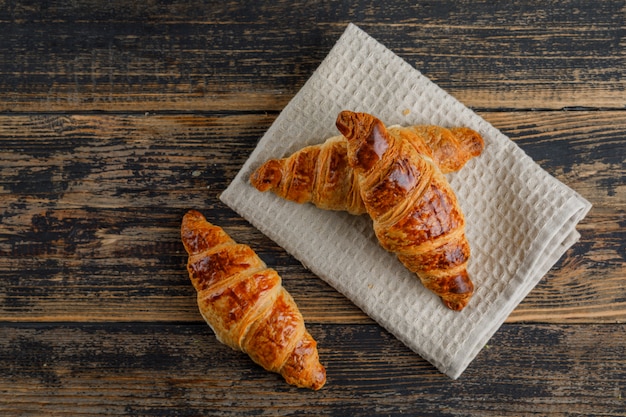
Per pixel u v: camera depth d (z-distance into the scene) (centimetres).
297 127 63
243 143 65
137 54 65
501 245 63
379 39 65
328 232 64
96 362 64
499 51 65
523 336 65
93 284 65
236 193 63
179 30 65
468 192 63
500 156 63
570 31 65
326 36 65
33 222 64
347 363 65
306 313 65
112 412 64
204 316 62
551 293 65
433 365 64
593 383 65
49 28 65
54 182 64
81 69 65
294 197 62
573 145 65
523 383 65
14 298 64
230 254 61
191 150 65
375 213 59
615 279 65
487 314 63
